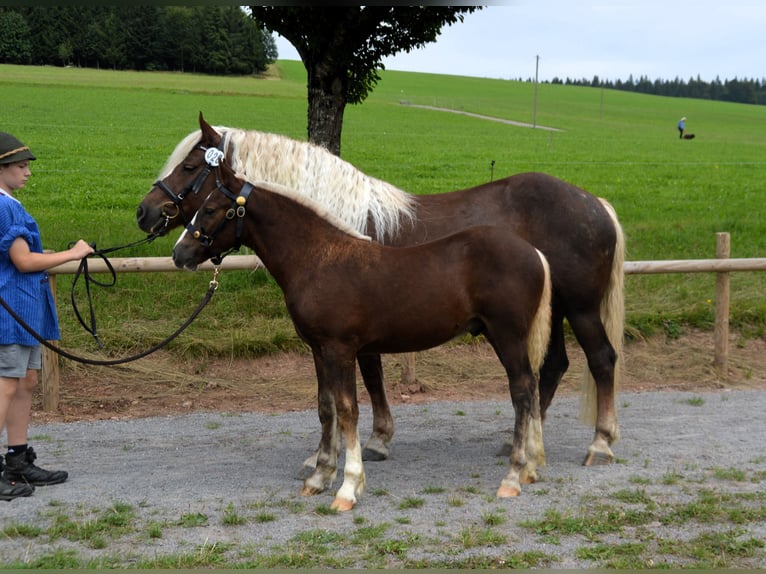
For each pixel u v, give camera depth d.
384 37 9.02
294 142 5.34
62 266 6.88
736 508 4.35
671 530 4.09
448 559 3.74
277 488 4.82
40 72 58.34
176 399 7.00
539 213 5.34
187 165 5.26
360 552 3.81
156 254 9.53
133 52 68.25
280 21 8.48
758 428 6.07
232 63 72.19
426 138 33.69
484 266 4.57
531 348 4.69
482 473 5.10
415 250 4.65
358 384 7.46
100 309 8.13
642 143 37.53
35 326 4.69
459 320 4.62
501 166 24.31
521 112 57.72
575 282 5.33
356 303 4.51
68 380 7.15
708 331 8.63
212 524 4.20
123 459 5.42
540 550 3.84
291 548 3.85
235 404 6.97
